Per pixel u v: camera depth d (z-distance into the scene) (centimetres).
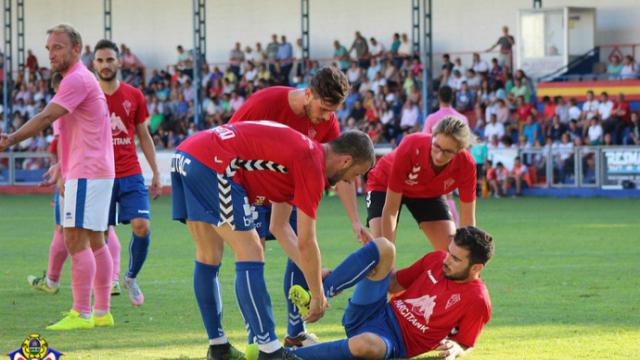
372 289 888
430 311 883
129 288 1262
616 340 994
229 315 1179
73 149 1099
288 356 860
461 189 1083
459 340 898
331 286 877
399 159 1067
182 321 1142
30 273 1625
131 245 1267
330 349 872
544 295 1305
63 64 1086
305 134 1005
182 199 900
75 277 1098
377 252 879
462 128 1020
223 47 5631
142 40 5791
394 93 4394
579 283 1419
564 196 3662
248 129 859
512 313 1162
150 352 956
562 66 4488
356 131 860
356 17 5256
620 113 3750
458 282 885
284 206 991
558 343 979
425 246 1975
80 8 5903
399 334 888
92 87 1094
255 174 861
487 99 4203
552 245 1972
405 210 3181
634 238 2098
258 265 864
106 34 5819
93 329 1090
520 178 3725
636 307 1203
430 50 4253
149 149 1344
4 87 4875
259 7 5525
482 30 4925
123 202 1283
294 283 998
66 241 1105
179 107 4900
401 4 5138
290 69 4925
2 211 3284
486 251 868
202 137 873
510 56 4562
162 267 1675
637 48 4494
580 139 3694
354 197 1027
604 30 4562
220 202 859
